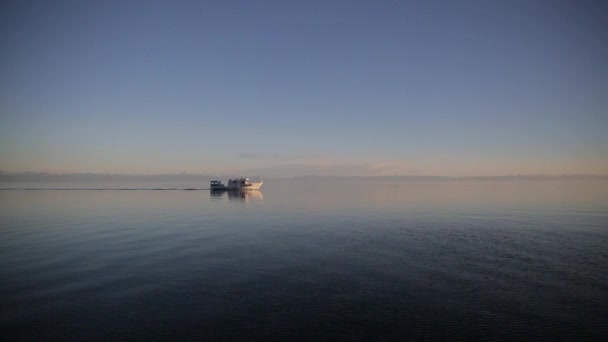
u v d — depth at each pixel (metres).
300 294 26.14
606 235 46.16
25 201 114.50
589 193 137.75
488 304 24.05
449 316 22.30
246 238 47.38
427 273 30.69
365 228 54.59
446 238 45.62
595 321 21.53
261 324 21.52
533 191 159.62
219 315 22.78
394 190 197.38
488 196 126.38
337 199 121.62
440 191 175.88
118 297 25.81
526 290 26.47
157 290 27.19
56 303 24.77
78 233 51.62
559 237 45.16
